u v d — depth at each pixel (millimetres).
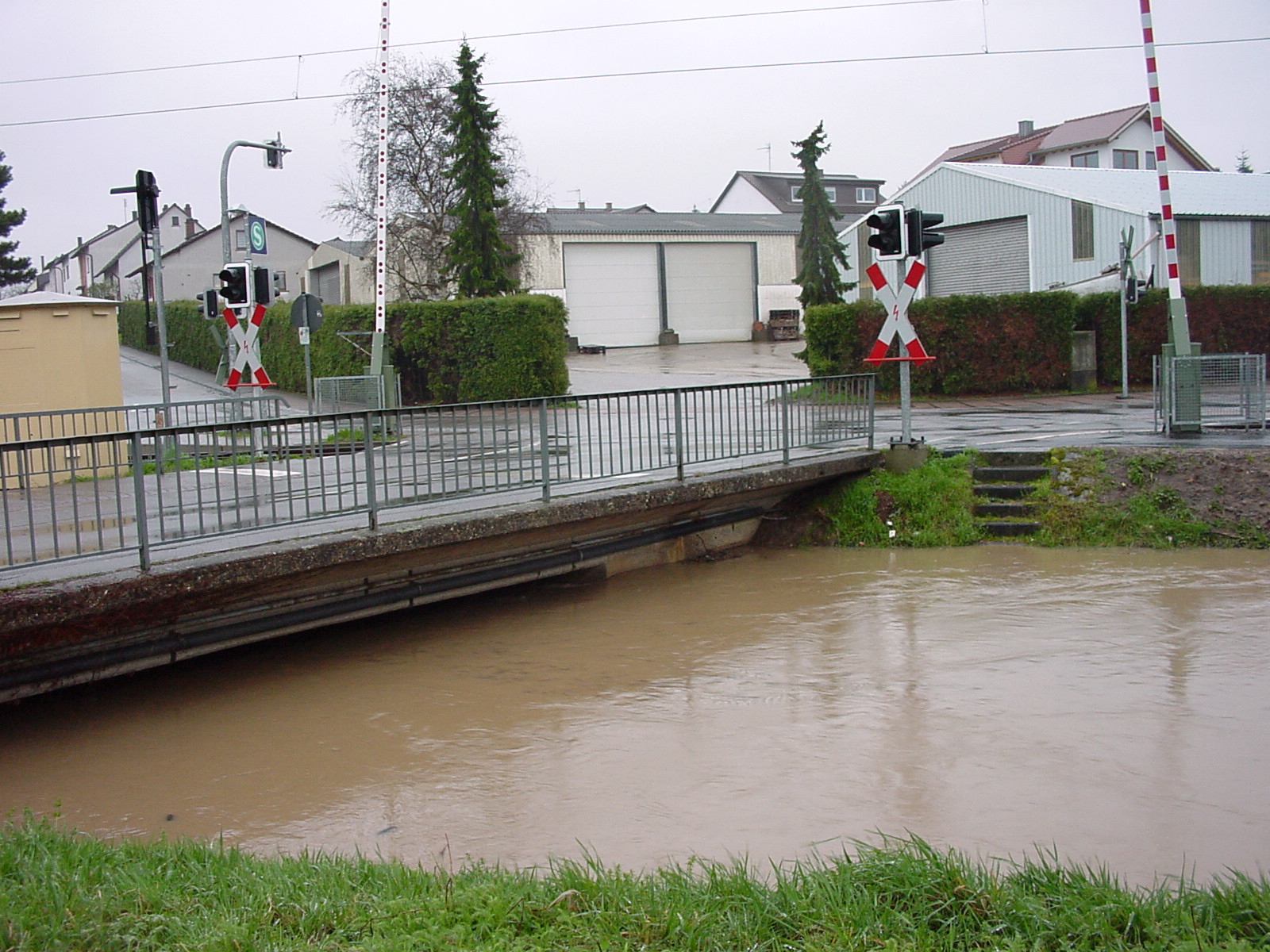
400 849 5793
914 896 4395
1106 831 5602
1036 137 62375
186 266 63688
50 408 15969
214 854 5297
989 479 13953
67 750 7422
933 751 6816
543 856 5586
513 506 10375
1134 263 31656
